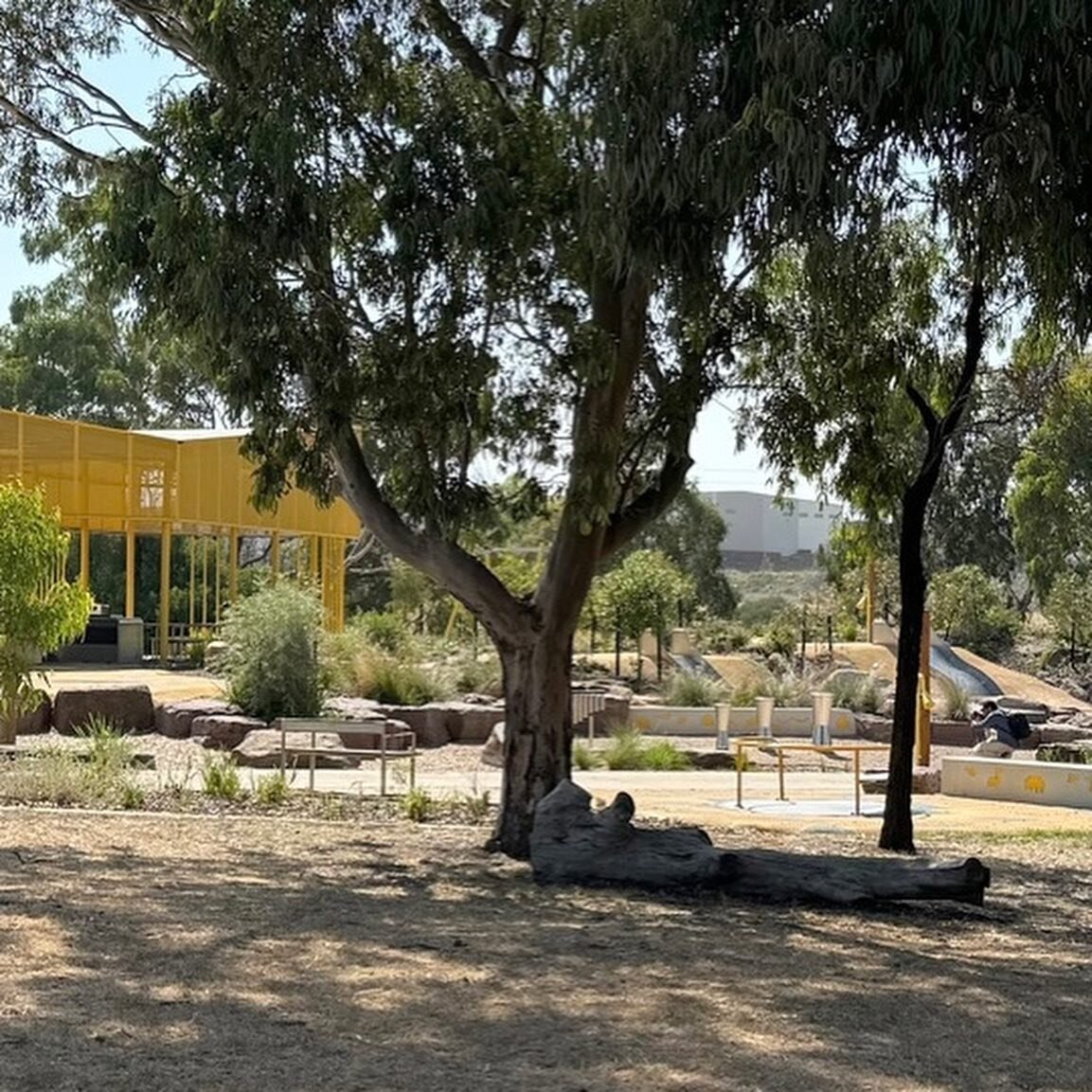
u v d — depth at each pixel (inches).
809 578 3127.5
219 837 525.0
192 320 443.8
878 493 536.1
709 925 382.9
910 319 511.5
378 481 508.7
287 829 554.9
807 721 1131.9
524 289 443.2
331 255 451.2
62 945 324.8
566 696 506.0
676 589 1443.2
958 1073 250.8
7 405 2108.8
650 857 434.6
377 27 449.1
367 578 2121.1
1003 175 350.9
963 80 336.8
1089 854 569.9
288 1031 260.8
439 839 541.0
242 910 378.3
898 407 542.6
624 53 369.1
